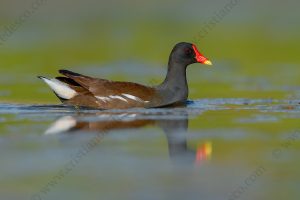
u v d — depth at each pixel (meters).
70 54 28.58
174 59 18.27
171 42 31.48
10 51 29.19
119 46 30.73
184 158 13.03
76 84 17.75
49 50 29.48
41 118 16.38
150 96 17.73
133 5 40.91
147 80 22.78
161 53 28.83
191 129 15.30
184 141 14.22
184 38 32.38
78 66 25.84
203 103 18.64
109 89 17.47
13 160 12.86
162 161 12.83
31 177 11.89
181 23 36.28
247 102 18.83
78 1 39.84
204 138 14.47
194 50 18.38
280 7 40.38
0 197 10.94
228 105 18.38
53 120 16.11
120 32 34.75
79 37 33.31
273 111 17.48
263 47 30.25
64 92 17.67
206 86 21.83
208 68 25.89
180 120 16.28
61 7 39.31
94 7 40.28
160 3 40.84
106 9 40.06
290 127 15.47
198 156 13.16
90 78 17.69
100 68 25.44
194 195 10.95
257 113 17.20
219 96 19.81
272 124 15.81
